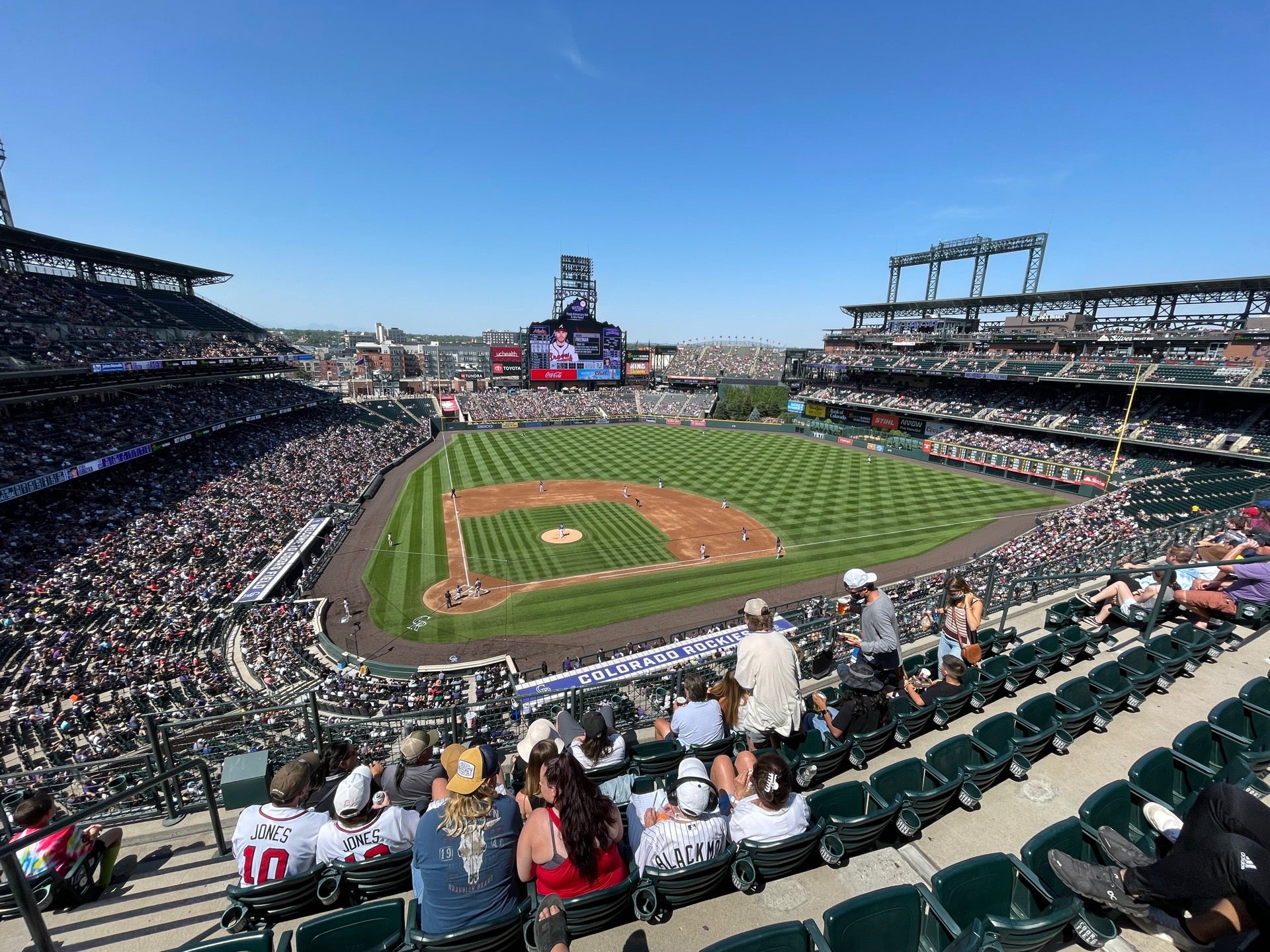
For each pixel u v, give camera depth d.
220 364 57.75
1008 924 4.02
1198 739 6.50
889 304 91.50
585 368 105.12
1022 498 52.56
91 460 37.56
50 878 6.16
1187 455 53.75
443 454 73.38
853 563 38.03
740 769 6.37
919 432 78.56
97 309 52.97
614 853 4.83
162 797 8.47
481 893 4.64
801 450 77.12
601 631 29.62
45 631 25.22
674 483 59.75
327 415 75.44
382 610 32.06
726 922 4.96
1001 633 11.20
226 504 42.41
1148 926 4.15
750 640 7.43
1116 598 11.17
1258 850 3.52
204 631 27.36
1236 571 9.94
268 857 5.61
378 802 6.03
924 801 5.86
